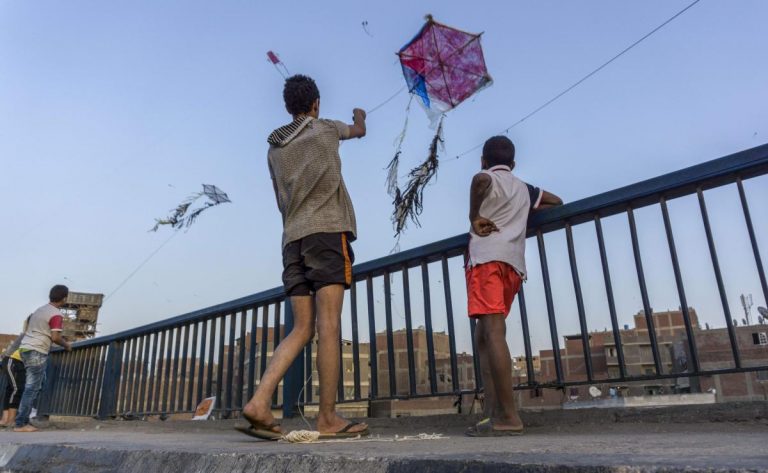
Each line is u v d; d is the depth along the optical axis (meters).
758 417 2.52
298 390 4.71
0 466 2.83
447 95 4.31
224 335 5.55
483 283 2.68
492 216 2.81
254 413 2.50
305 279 2.74
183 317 6.04
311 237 2.70
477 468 1.22
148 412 6.16
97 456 2.22
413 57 4.51
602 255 3.11
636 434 2.43
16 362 7.42
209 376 5.57
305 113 2.96
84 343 7.54
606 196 3.08
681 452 1.35
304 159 2.79
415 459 1.33
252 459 1.67
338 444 2.19
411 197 3.95
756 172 2.67
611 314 3.04
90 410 7.18
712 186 2.81
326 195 2.77
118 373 7.00
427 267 3.92
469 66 4.35
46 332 6.50
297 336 2.70
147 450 2.04
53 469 2.40
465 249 3.69
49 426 6.81
